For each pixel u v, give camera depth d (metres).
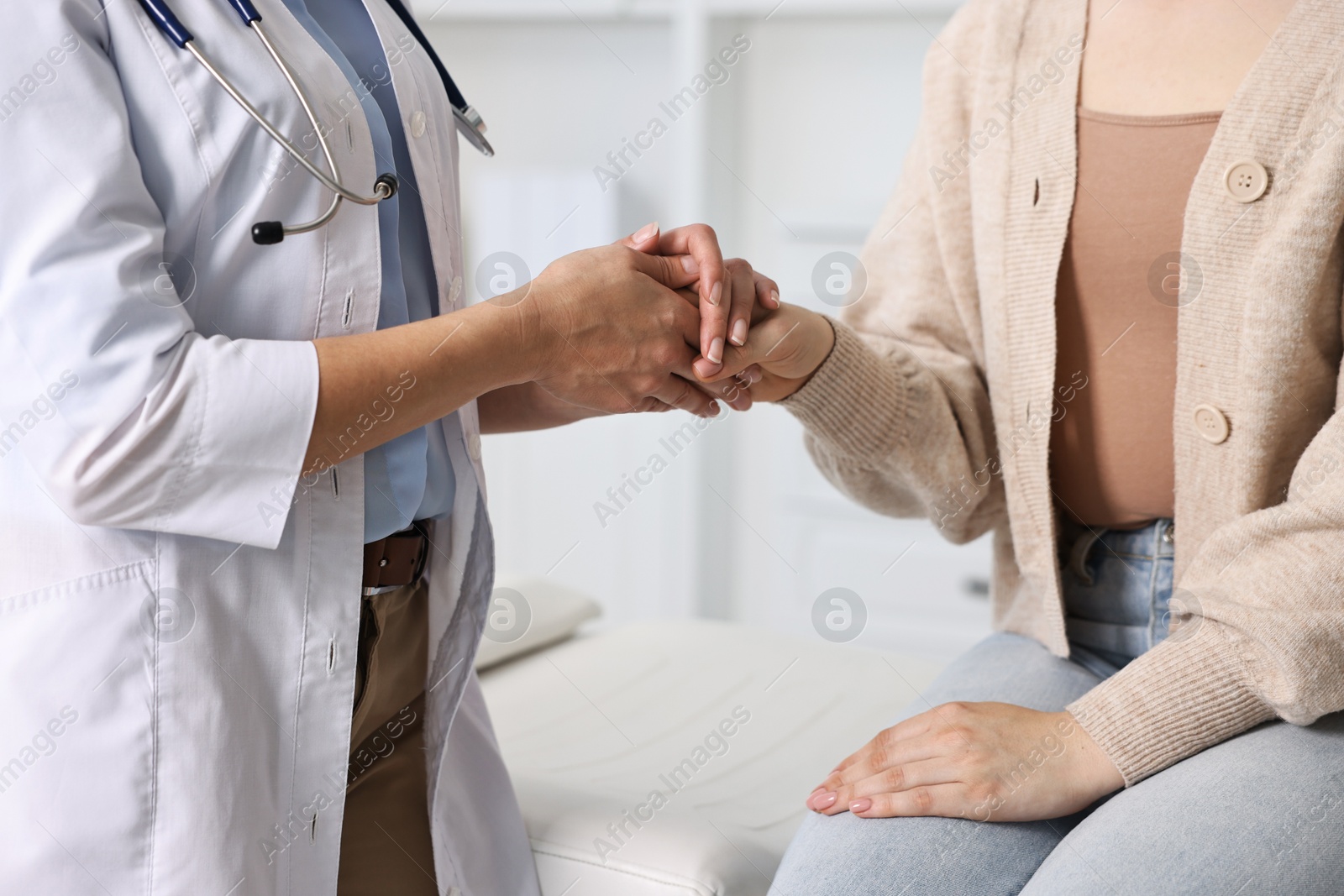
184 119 0.75
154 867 0.76
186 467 0.72
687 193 2.78
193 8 0.77
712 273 0.98
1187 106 0.95
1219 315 0.91
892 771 0.88
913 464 1.11
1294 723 0.80
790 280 2.79
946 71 1.12
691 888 0.98
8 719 0.75
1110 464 1.03
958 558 2.65
